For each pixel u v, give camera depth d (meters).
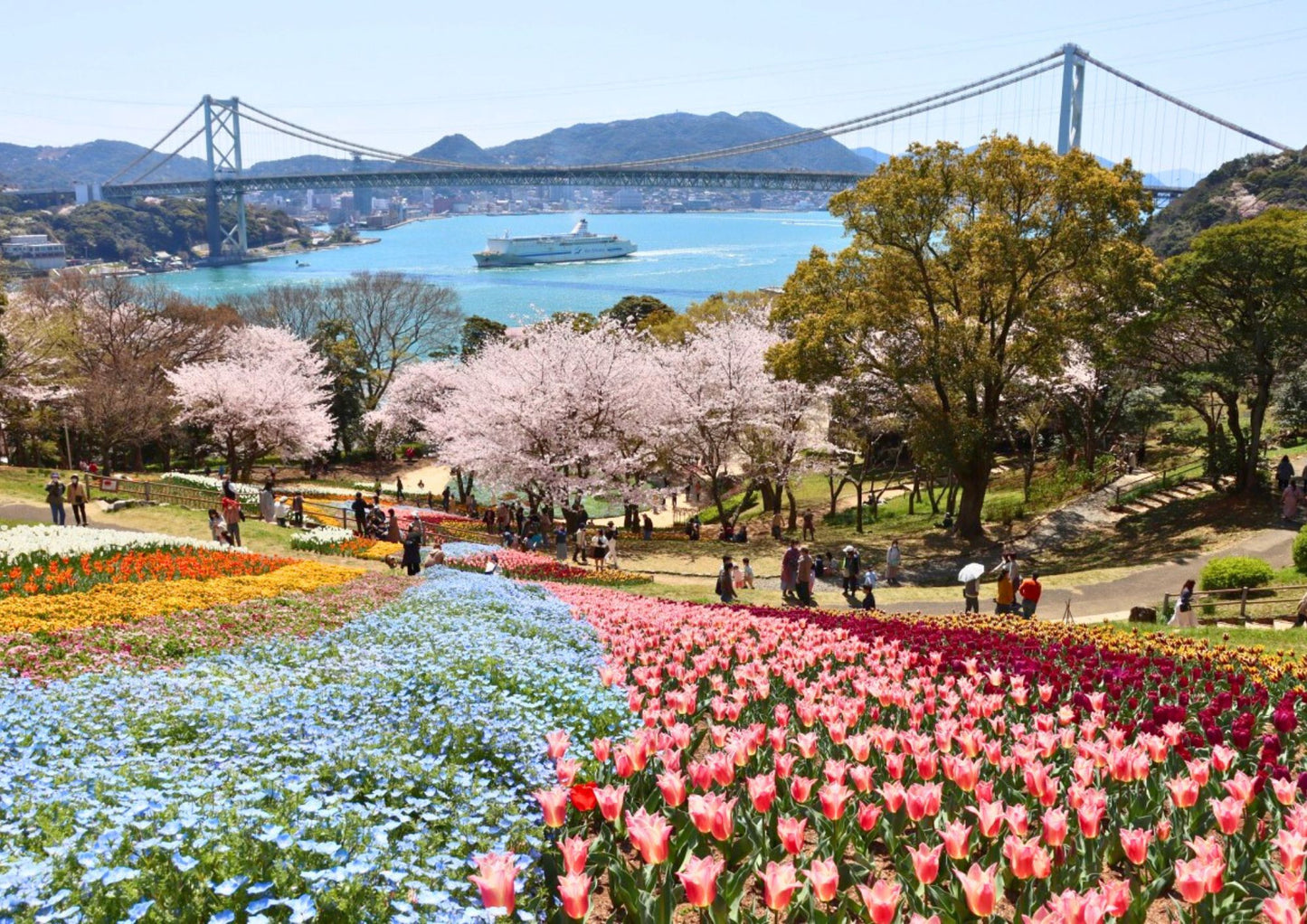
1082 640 14.02
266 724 7.28
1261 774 6.24
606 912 5.31
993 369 29.28
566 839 5.29
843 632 12.07
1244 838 5.79
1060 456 45.94
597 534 31.80
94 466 41.59
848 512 41.75
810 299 32.34
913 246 30.56
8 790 5.75
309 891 4.52
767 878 4.24
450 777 6.40
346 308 74.00
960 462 30.27
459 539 31.17
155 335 57.19
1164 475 36.44
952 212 31.03
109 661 10.94
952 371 29.27
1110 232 29.12
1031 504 37.25
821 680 9.73
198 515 31.48
